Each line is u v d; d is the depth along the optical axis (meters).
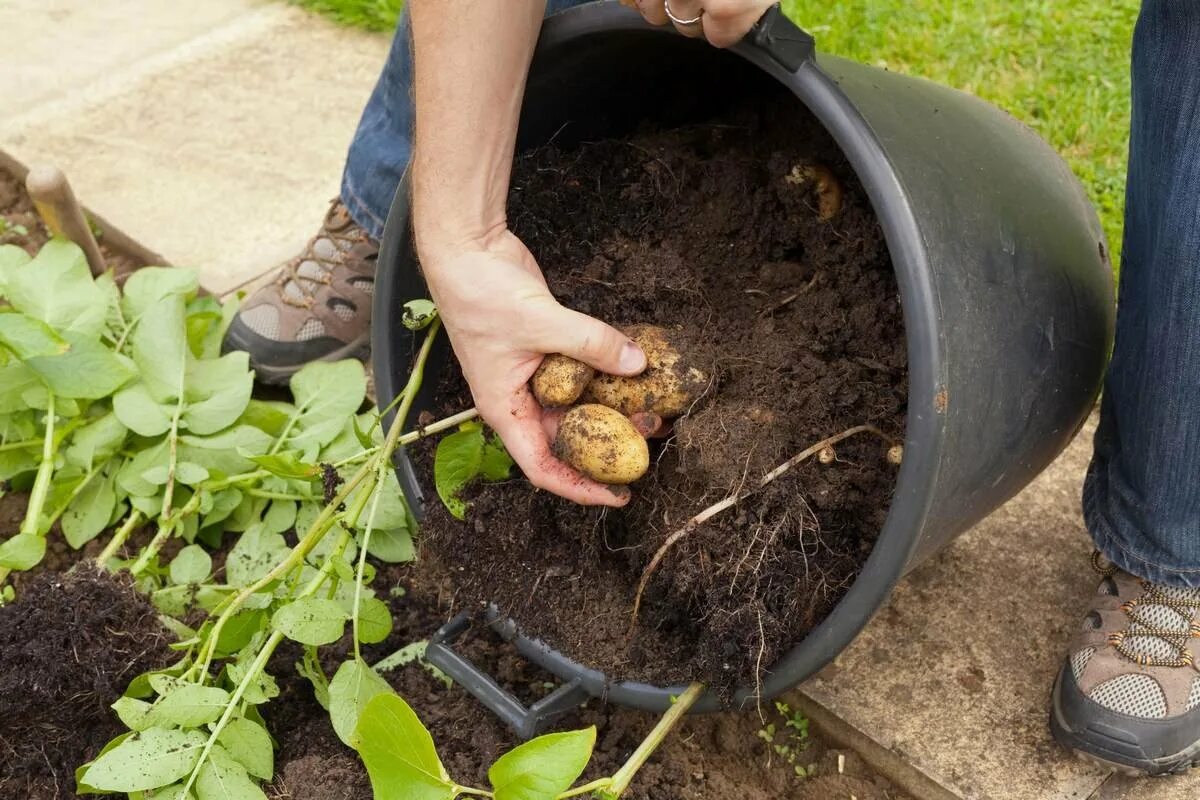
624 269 1.08
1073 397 1.01
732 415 0.99
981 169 0.97
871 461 0.99
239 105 1.71
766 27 0.87
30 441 1.23
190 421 1.21
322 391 1.25
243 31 1.88
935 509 0.91
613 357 0.96
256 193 1.56
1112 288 1.07
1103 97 1.59
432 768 0.91
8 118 1.68
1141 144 0.97
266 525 1.19
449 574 1.08
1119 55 1.66
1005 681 1.11
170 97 1.72
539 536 1.05
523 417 0.98
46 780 1.04
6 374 1.21
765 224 1.09
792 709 1.12
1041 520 1.22
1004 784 1.05
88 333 1.24
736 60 1.10
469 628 1.10
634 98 1.13
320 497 1.19
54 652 1.02
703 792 1.07
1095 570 1.15
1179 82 0.93
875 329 1.03
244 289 1.42
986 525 1.22
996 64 1.66
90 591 1.05
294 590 1.07
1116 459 1.07
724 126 1.14
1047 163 1.06
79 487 1.20
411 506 1.10
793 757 1.10
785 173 1.08
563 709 1.02
